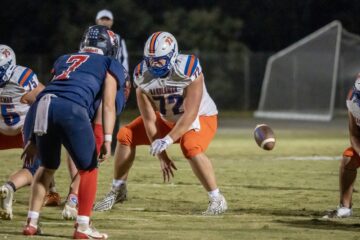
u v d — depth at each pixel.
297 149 37.69
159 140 17.55
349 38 70.75
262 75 77.81
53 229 15.81
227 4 88.88
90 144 14.59
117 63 15.30
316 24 88.69
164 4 87.31
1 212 17.03
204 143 18.62
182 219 17.61
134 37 82.75
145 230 15.85
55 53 80.06
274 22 88.62
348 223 17.23
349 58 70.62
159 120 18.94
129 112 74.38
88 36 15.70
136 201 20.64
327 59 68.31
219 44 84.44
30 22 82.19
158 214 18.44
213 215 18.31
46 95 14.61
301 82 69.69
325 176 26.47
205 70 78.25
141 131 19.17
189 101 17.84
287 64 70.75
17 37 81.69
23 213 18.31
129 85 18.55
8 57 17.92
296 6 88.75
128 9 82.56
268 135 17.75
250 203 20.42
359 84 17.48
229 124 62.50
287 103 70.81
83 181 14.55
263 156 34.00
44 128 14.42
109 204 19.17
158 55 17.45
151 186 23.50
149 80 17.98
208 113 18.81
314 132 51.91
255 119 69.38
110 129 14.98
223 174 26.86
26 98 18.22
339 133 50.75
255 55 78.00
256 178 25.80
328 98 68.19
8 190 16.88
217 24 84.88
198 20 84.56
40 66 71.88
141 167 28.50
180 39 83.94
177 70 17.72
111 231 15.66
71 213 17.27
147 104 18.33
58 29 80.81
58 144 14.81
